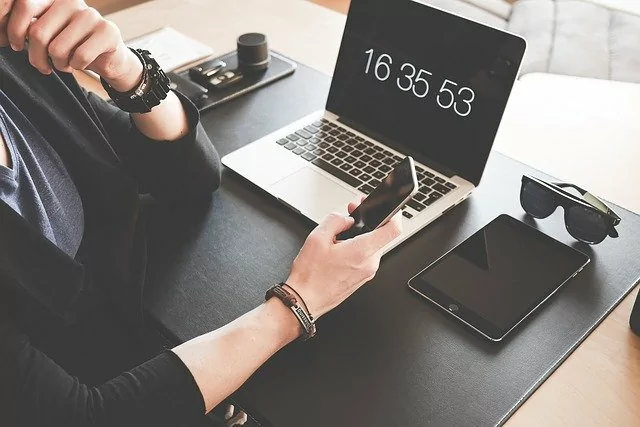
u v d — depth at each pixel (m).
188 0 1.60
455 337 0.79
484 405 0.72
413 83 1.04
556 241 0.90
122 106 0.92
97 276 0.90
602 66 1.74
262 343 0.74
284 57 1.36
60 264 0.76
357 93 1.11
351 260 0.77
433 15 1.01
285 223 0.96
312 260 0.78
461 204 0.98
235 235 0.94
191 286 0.87
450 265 0.87
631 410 0.72
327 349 0.78
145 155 0.98
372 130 1.10
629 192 1.01
